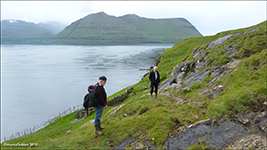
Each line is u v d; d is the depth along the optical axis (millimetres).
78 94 60906
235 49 17875
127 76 82125
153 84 14070
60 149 9602
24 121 41875
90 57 163625
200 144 7695
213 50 20656
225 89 11711
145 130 9445
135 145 8664
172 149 7945
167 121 9492
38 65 120875
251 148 6980
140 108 12102
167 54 85000
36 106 51000
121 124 10531
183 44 95000
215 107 9562
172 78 21172
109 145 9148
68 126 25281
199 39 94375
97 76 84750
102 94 9430
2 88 67938
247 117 8352
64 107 50312
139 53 199000
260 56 12398
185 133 8547
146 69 97750
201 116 9586
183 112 10336
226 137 7738
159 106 11859
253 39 16938
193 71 19828
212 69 16656
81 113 32312
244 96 9367
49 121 38031
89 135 10438
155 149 8156
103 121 12273
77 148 9438
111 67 106875
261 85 9695
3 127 39062
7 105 51594
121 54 188750
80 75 87688
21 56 179750
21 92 63438
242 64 13391
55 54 199250
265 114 8109
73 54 197250
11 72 98125
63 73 93625
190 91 13906
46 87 69250
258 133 7551
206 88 13312
